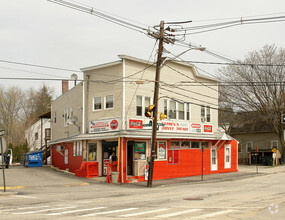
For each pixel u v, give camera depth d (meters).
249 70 47.78
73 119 30.31
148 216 11.11
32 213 11.79
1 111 60.62
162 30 23.06
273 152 46.59
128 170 26.48
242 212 11.91
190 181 26.69
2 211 12.29
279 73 45.97
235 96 49.25
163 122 28.91
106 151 27.62
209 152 33.97
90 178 26.78
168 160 29.12
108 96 27.61
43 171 32.72
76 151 30.56
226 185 24.17
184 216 11.08
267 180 28.27
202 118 33.19
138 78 27.41
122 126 25.89
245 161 53.88
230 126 52.78
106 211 12.30
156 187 23.05
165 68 29.73
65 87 42.34
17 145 54.69
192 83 32.56
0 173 30.16
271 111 46.53
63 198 16.48
